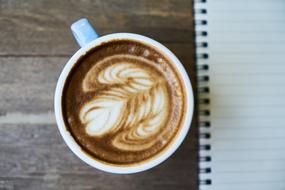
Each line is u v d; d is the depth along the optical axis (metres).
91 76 0.32
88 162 0.30
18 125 0.34
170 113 0.32
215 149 0.35
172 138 0.31
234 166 0.35
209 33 0.36
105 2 0.35
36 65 0.35
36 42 0.35
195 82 0.35
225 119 0.35
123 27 0.35
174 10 0.36
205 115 0.35
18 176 0.34
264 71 0.36
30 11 0.35
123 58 0.32
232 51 0.36
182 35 0.36
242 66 0.36
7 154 0.34
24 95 0.35
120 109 0.31
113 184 0.35
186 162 0.35
